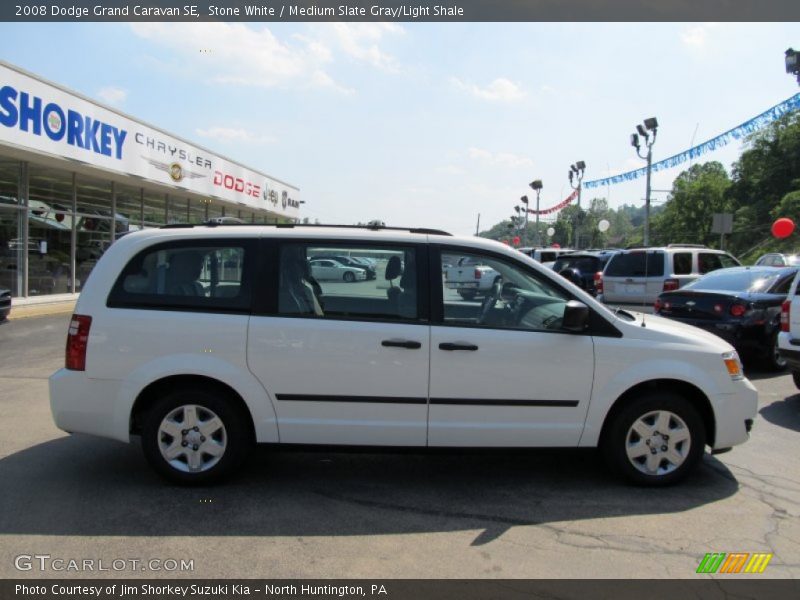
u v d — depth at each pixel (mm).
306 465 4945
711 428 4602
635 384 4426
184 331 4297
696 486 4566
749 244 56094
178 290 4402
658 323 4848
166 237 4465
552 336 4379
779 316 8789
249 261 4426
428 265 4441
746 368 9336
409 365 4301
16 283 16656
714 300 8734
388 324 4332
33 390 7266
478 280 4457
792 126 58812
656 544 3637
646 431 4508
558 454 4508
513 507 4152
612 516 4023
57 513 3938
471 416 4359
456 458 5172
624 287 12805
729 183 69250
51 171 17516
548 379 4367
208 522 3844
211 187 24469
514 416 4379
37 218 17625
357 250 4453
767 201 58938
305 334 4293
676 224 73375
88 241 19984
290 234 4492
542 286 4520
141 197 22672
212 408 4355
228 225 4688
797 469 4957
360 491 4410
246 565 3330
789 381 8391
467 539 3676
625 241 80812
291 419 4340
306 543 3592
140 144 19094
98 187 20359
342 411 4336
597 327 4461
